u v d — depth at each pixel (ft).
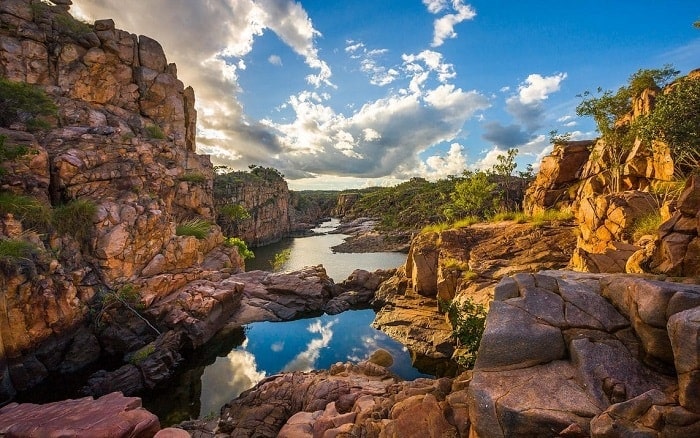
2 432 32.65
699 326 14.43
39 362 60.39
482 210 202.28
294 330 87.56
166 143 133.59
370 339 78.48
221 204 316.40
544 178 118.42
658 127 57.93
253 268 211.41
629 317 20.53
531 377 19.24
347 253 269.44
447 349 67.00
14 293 57.93
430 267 91.20
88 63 138.51
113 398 39.24
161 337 71.87
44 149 81.61
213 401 57.36
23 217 68.69
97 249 78.74
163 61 162.09
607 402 17.13
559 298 22.74
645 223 50.14
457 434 21.74
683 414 14.06
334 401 40.34
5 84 99.91
